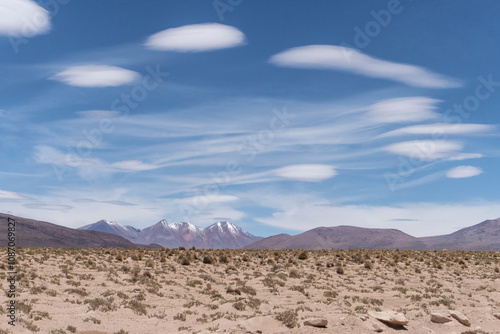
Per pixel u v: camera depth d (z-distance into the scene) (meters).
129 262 47.53
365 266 52.06
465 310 30.08
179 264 48.56
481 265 57.50
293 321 23.81
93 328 23.88
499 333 26.03
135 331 24.48
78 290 32.03
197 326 25.50
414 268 53.12
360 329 22.98
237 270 47.06
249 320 23.56
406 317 27.03
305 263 53.72
